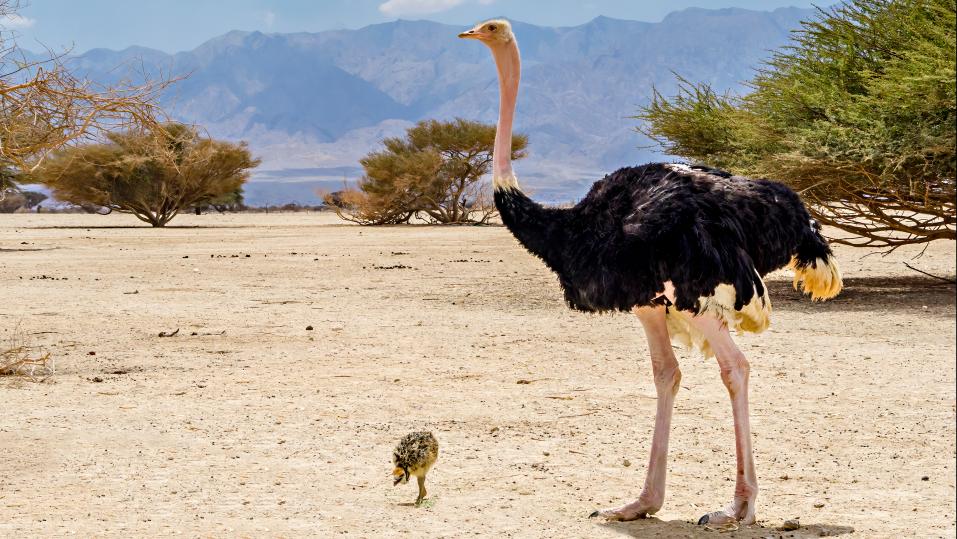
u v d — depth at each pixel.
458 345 15.09
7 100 12.52
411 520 7.09
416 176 66.44
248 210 114.44
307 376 12.62
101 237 48.97
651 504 7.07
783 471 8.29
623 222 6.96
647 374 12.66
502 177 7.69
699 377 12.30
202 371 12.99
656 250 6.75
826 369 12.84
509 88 7.91
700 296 6.68
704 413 10.39
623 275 6.87
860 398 11.06
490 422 10.10
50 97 12.52
